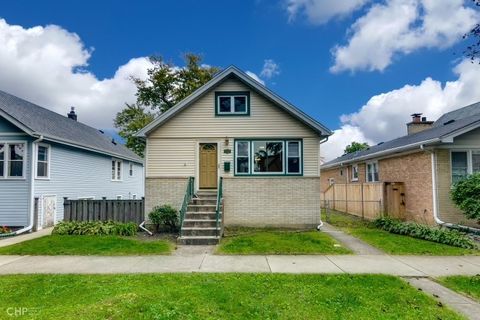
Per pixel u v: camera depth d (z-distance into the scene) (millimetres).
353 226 13430
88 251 8922
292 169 13086
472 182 10617
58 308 4637
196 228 10484
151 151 13258
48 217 14305
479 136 12164
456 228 11266
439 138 11633
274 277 6410
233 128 13258
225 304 4863
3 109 13000
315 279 6316
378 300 5102
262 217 12898
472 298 5359
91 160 19000
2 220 13078
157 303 4770
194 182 13086
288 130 13156
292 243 9750
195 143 13281
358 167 20875
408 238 10523
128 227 11703
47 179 14336
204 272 6906
